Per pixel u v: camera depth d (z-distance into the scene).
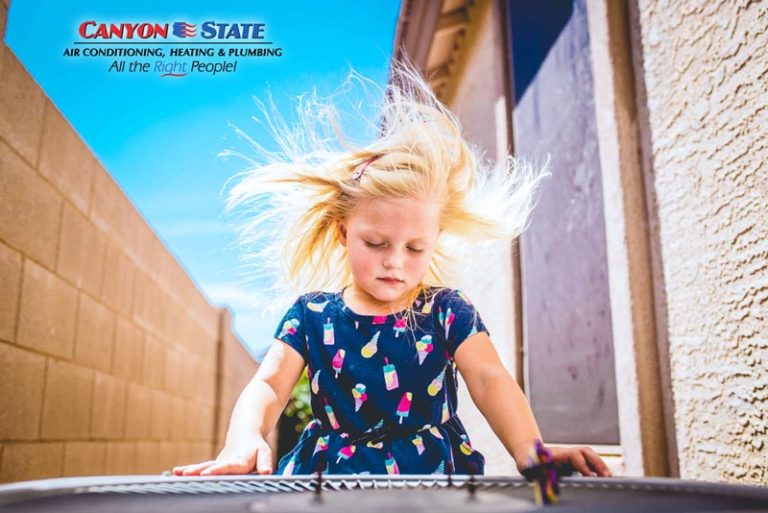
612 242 1.72
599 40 1.82
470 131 3.43
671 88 1.53
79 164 2.71
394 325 1.24
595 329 1.96
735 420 1.30
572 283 2.13
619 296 1.68
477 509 0.51
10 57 2.02
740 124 1.28
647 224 1.66
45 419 2.39
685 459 1.48
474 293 3.12
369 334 1.23
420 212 1.21
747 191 1.26
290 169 1.37
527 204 1.52
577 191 2.12
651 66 1.63
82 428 2.85
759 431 1.23
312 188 1.36
